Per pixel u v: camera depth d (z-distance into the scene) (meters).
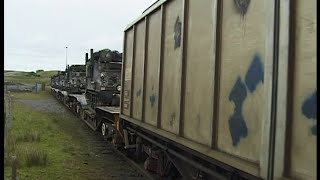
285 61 3.39
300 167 3.22
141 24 9.02
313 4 3.13
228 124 4.46
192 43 5.67
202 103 5.22
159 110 7.12
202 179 5.97
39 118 23.94
